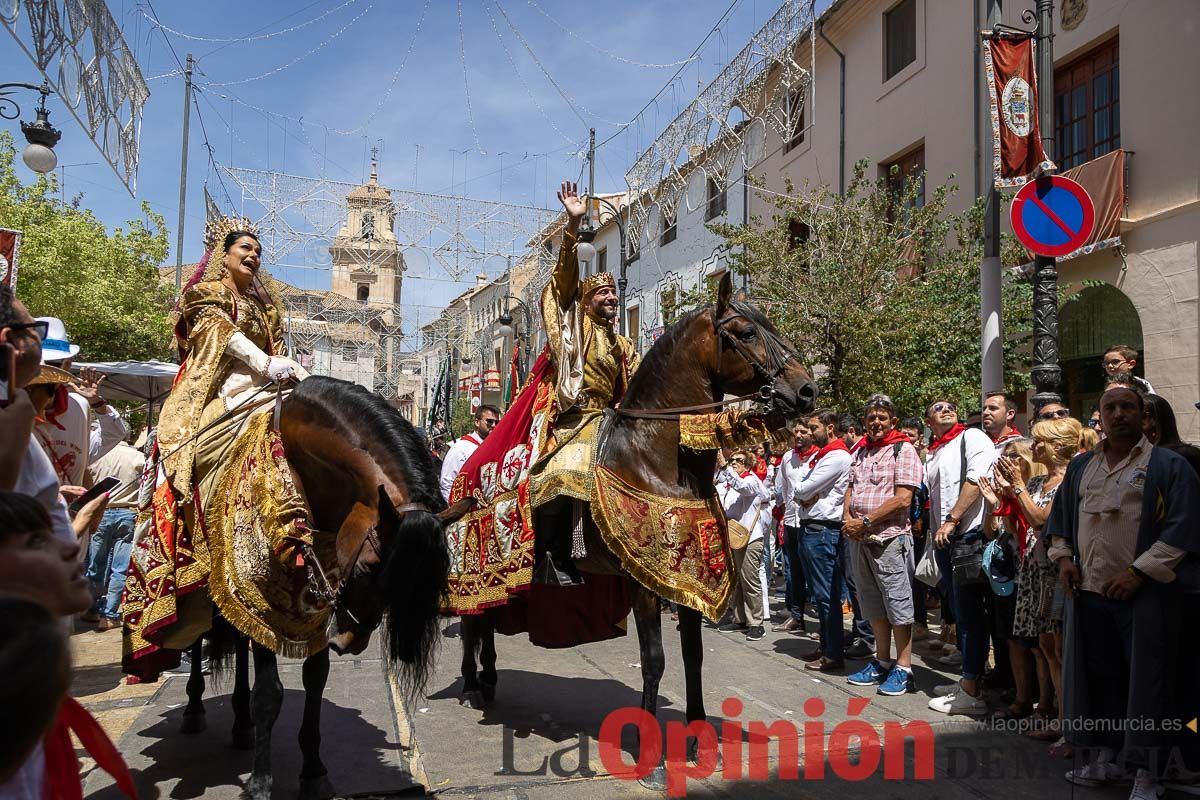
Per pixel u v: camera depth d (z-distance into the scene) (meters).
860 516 5.75
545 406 4.75
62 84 5.29
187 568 3.66
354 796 3.79
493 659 5.46
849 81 16.33
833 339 11.01
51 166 8.30
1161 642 3.64
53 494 2.50
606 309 4.81
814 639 7.54
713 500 4.47
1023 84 7.63
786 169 18.12
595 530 4.29
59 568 1.67
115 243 18.84
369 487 3.28
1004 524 4.82
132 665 3.86
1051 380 6.91
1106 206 10.60
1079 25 11.38
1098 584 3.90
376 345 29.45
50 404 3.54
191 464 3.68
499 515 4.71
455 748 4.53
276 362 3.81
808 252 11.40
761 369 4.21
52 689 1.30
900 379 10.54
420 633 2.89
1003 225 11.38
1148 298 10.30
